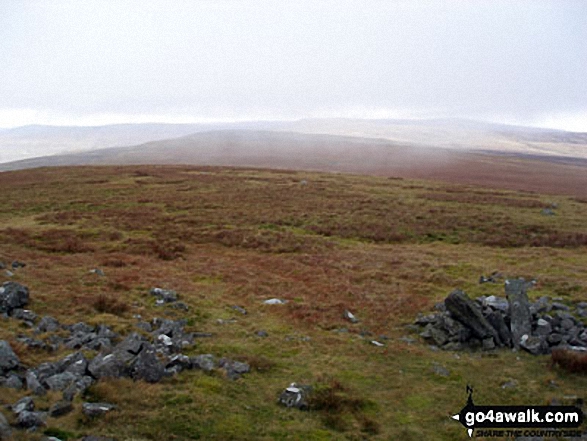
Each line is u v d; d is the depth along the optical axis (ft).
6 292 61.46
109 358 44.39
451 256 113.91
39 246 111.65
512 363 55.47
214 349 55.36
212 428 36.81
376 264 105.19
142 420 36.42
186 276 91.71
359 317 72.38
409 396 46.50
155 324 62.34
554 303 73.15
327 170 495.00
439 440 38.45
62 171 297.94
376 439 37.96
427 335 64.44
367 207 182.60
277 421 39.40
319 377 49.37
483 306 69.77
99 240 124.47
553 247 125.18
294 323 68.08
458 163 575.79
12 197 203.10
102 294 71.67
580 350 56.75
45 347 49.39
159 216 162.71
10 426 32.30
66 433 33.04
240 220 158.10
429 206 185.78
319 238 135.23
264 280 90.84
